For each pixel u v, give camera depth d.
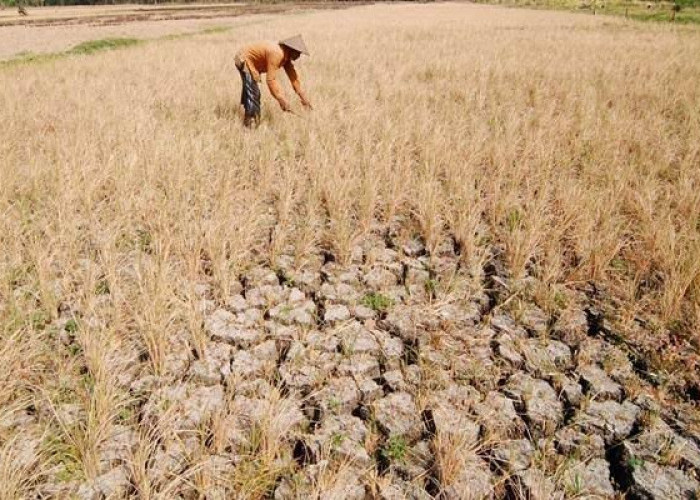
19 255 3.87
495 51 15.17
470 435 2.49
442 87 10.34
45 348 3.01
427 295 3.73
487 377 2.89
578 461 2.38
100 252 4.07
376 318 3.46
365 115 7.67
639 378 2.90
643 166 5.95
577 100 9.00
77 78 11.57
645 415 2.61
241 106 8.41
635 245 4.30
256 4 98.31
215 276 3.71
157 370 2.88
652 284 3.83
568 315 3.45
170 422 2.44
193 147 6.27
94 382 2.72
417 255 4.35
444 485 2.25
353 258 4.21
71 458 2.35
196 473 2.21
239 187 5.38
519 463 2.36
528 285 3.81
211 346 3.11
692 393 2.79
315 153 5.98
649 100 9.09
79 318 3.20
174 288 3.63
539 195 4.97
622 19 34.28
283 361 3.08
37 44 26.89
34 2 120.94
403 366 3.00
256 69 7.23
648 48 15.62
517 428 2.57
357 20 37.44
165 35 30.38
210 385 2.85
